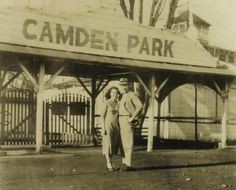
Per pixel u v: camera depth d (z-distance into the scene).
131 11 20.89
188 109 20.36
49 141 15.35
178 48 15.71
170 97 20.64
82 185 8.01
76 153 12.52
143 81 15.05
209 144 17.94
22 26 12.11
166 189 8.09
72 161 10.93
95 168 9.93
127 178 8.90
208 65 16.53
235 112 20.97
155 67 14.38
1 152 11.63
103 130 9.70
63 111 15.97
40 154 11.86
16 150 12.70
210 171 10.50
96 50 13.71
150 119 14.19
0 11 11.81
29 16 12.26
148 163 11.18
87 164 10.51
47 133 15.34
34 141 15.05
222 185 8.85
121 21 14.36
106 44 13.94
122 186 8.09
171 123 20.73
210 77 16.38
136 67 14.07
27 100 14.99
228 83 16.64
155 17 22.05
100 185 8.07
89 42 13.55
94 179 8.62
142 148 15.24
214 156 13.60
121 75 17.11
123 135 9.69
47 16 12.65
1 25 11.76
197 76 17.02
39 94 12.11
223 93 16.53
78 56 12.95
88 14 13.59
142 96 19.75
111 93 9.62
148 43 14.94
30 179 8.33
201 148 16.23
